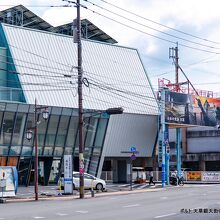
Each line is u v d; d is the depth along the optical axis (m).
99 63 55.28
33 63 48.31
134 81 58.25
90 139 51.69
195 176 63.75
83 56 53.88
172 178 53.78
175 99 56.72
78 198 33.47
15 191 34.16
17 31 49.12
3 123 44.50
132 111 56.28
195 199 29.59
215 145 76.44
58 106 47.78
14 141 45.47
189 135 79.19
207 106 61.50
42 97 47.25
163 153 52.28
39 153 47.44
